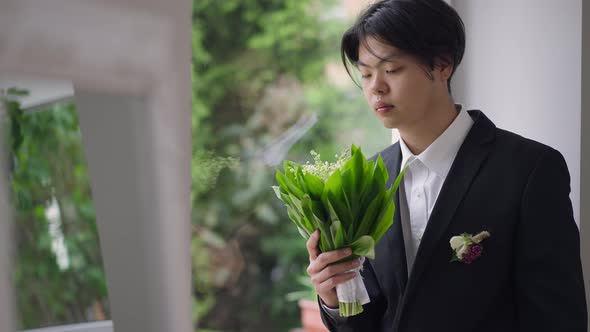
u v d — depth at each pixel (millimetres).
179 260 286
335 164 1295
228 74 6637
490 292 1266
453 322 1272
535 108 1826
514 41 1862
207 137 6527
